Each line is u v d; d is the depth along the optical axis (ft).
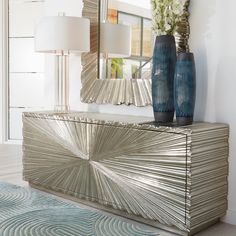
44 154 9.70
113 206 8.08
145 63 9.35
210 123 7.86
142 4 9.34
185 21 8.20
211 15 7.98
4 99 17.33
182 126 7.22
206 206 7.19
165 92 7.90
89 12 10.59
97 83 10.53
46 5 12.26
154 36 9.09
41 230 7.12
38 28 9.86
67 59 11.53
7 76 17.34
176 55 8.05
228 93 7.79
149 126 7.35
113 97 10.09
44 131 9.66
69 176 9.07
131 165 7.70
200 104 8.25
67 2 11.60
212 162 7.29
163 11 7.88
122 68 9.89
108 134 8.11
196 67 8.28
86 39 9.84
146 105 9.32
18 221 7.55
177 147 6.92
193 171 6.81
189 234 7.06
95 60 10.53
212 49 8.00
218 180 7.49
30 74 17.16
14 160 13.65
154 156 7.29
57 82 12.30
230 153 7.76
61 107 11.13
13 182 10.63
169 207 7.07
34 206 8.52
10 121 17.56
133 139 7.64
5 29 17.08
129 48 9.70
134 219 7.89
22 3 16.88
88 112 10.57
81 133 8.70
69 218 7.81
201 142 6.97
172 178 7.01
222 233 7.25
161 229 7.40
